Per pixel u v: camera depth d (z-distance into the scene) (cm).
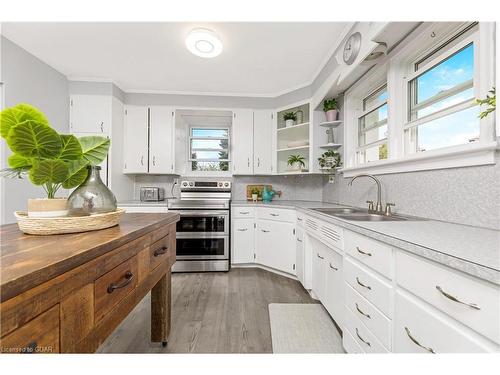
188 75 286
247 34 207
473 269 59
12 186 225
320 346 155
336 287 162
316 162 290
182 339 161
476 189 111
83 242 72
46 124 87
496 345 57
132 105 325
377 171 192
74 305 59
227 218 300
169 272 158
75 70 275
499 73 82
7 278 43
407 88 171
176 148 336
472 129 124
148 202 309
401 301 88
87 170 103
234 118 335
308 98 298
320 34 206
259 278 273
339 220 143
